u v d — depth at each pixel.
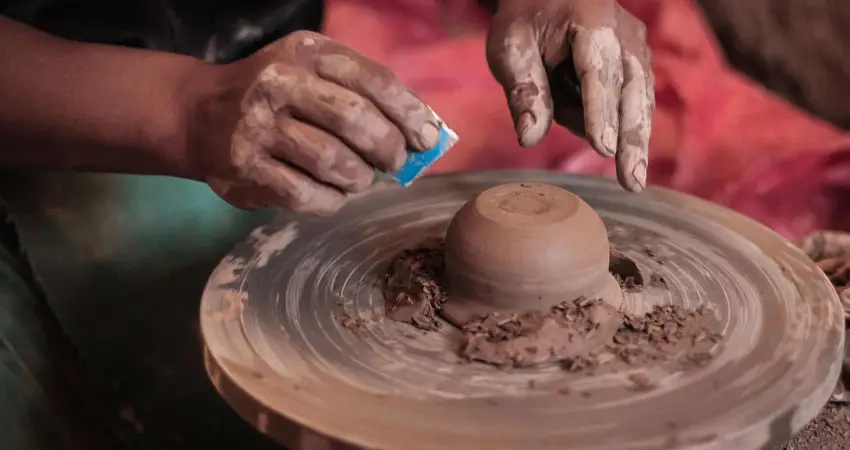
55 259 1.56
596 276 1.00
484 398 0.86
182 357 1.70
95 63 1.09
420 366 0.92
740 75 2.64
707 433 0.79
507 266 0.96
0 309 1.22
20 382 1.15
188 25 1.57
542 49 1.18
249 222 1.70
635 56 1.12
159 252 1.62
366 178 0.93
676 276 1.11
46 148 1.12
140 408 1.69
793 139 2.13
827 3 2.54
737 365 0.90
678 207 1.29
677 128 2.17
